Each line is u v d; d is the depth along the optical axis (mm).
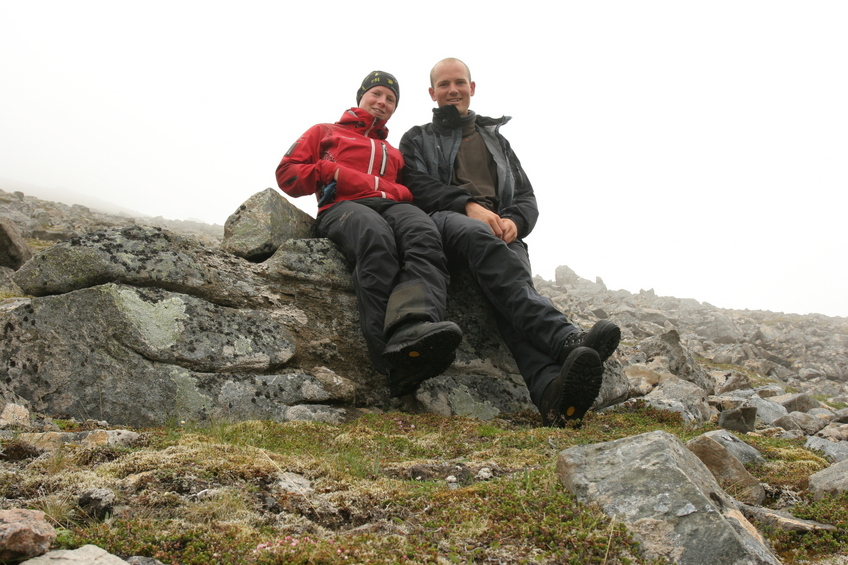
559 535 2682
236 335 5309
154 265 5230
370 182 6047
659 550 2580
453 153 6477
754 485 3807
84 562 2162
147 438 3891
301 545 2451
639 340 20078
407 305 5113
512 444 4500
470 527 2771
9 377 4832
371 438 4578
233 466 3213
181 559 2355
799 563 2898
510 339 5770
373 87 6434
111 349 4910
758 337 22766
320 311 5922
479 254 5656
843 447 5316
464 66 6723
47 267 5105
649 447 3053
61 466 3184
